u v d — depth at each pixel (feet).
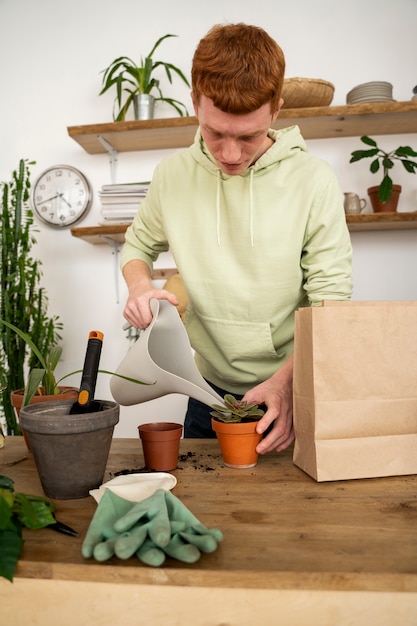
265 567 1.95
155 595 1.98
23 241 7.46
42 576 2.01
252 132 3.20
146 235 5.00
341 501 2.68
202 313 4.58
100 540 2.13
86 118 8.95
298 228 4.16
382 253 8.30
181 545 2.04
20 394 3.88
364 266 8.33
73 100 8.97
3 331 6.98
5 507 2.08
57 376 8.92
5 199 7.52
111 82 8.12
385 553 2.07
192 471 3.23
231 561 2.00
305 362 3.14
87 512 2.57
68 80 8.98
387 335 3.09
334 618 1.94
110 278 8.87
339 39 8.44
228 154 3.31
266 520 2.42
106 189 7.88
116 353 8.88
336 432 3.01
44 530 2.34
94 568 1.98
